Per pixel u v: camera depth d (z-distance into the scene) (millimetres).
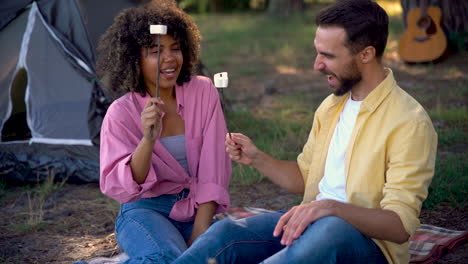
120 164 2537
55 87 4516
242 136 2473
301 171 2504
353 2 2125
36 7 4625
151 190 2719
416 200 2047
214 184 2762
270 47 10453
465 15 8320
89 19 4629
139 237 2521
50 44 4562
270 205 3857
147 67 2678
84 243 3383
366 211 2008
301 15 14258
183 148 2807
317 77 8016
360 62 2154
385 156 2141
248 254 2146
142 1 5137
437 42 8016
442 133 5016
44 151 4445
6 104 4629
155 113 2408
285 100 6621
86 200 4102
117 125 2643
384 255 2090
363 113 2174
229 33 12266
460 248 2982
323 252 1945
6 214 3889
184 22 2729
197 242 2131
